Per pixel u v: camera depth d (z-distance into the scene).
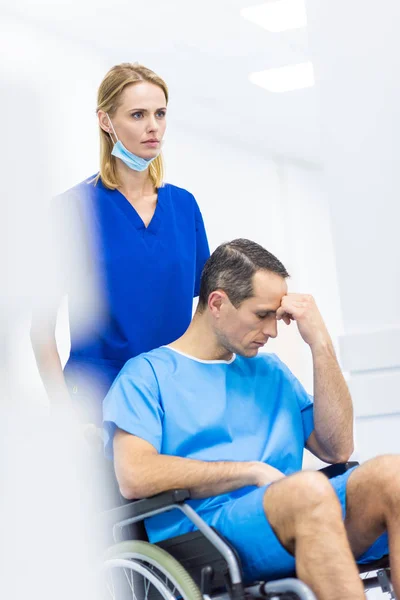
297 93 8.87
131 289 3.23
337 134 4.16
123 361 3.23
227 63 7.99
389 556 2.50
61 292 3.11
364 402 4.06
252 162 11.09
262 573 2.52
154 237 3.29
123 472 2.63
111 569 2.53
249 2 6.65
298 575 2.33
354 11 4.14
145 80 3.14
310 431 3.04
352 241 4.14
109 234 3.22
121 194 3.28
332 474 2.90
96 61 7.39
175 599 2.35
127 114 3.13
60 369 3.18
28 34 6.64
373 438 4.06
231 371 2.96
